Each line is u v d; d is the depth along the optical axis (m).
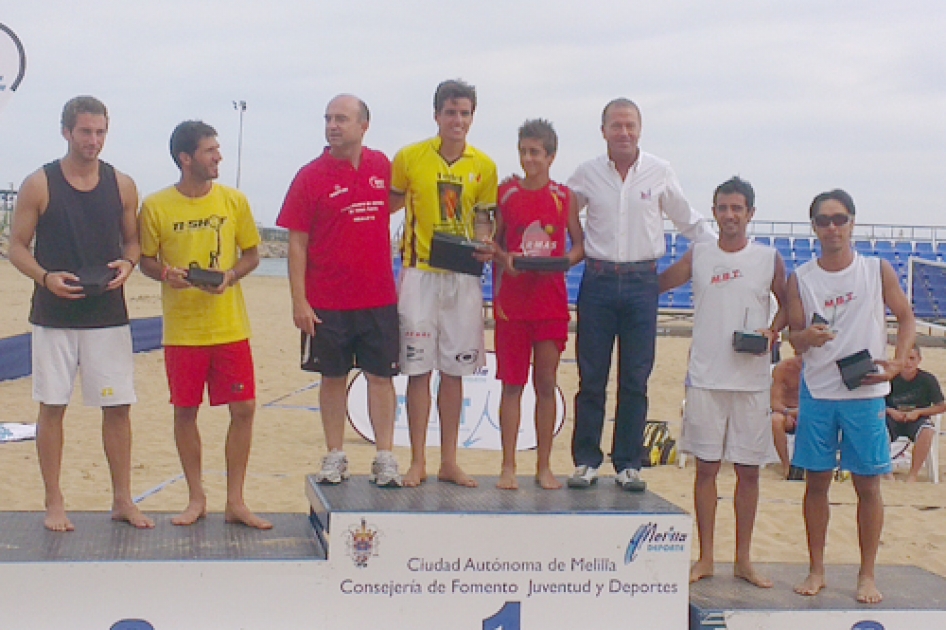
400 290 5.11
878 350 4.86
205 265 4.78
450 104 4.96
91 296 4.64
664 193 5.18
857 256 4.91
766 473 8.76
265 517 5.20
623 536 4.58
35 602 4.21
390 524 4.43
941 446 10.20
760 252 4.99
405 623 4.46
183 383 4.84
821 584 4.94
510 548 4.50
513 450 5.12
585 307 5.14
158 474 7.83
